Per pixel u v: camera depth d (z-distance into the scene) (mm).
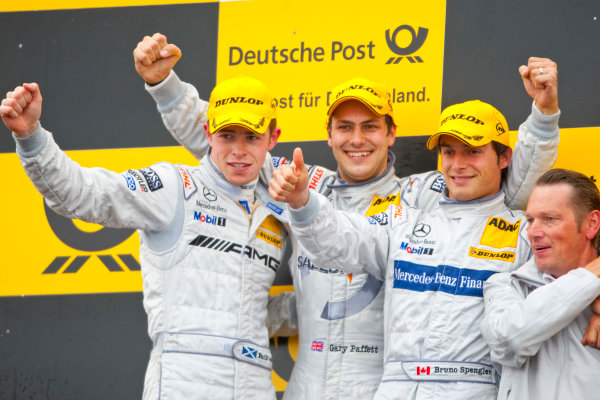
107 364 11086
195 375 8750
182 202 9141
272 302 10406
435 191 9844
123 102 11758
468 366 8484
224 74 11625
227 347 8875
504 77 10977
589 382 7777
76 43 11969
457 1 11211
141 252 9266
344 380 9344
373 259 9086
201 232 9125
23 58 12000
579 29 10891
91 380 11078
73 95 11852
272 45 11562
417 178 10055
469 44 11117
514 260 8781
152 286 9062
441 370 8500
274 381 10680
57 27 12023
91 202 8547
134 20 11906
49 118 11828
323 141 11297
